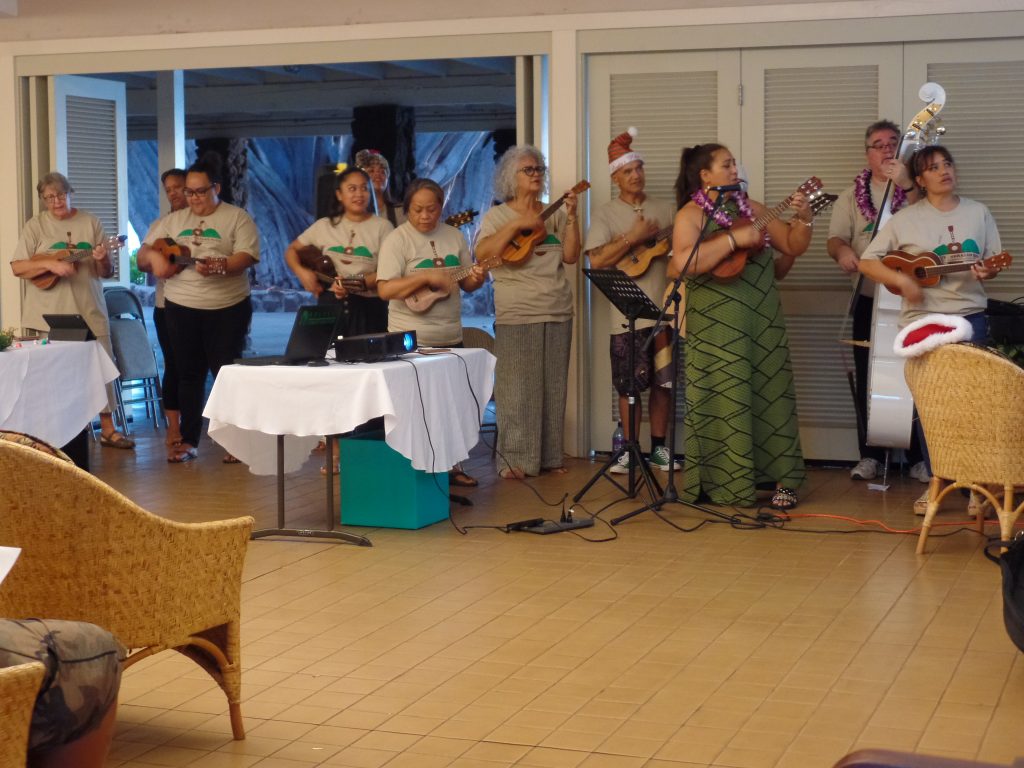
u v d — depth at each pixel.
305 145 22.31
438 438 5.80
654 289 7.15
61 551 3.06
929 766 1.62
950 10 7.09
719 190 5.86
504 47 7.72
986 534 5.68
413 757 3.29
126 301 9.40
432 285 6.68
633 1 7.50
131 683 3.91
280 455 5.81
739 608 4.59
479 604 4.70
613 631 4.34
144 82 12.68
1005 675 3.84
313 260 7.39
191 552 3.27
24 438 3.20
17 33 8.62
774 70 7.39
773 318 6.29
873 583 4.91
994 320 6.27
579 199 7.66
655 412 7.32
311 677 3.93
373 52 7.94
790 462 6.31
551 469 7.37
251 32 8.17
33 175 8.80
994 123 7.14
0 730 2.12
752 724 3.47
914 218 5.96
